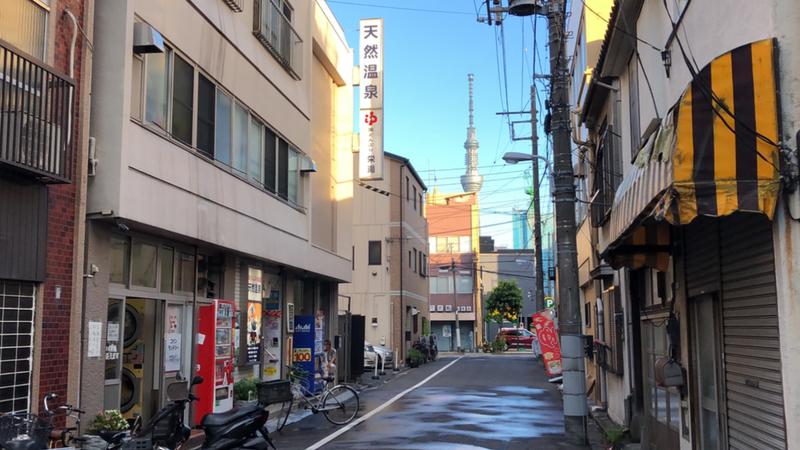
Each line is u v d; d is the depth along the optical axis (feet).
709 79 16.11
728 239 20.70
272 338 53.62
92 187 29.58
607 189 43.93
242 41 44.39
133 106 31.48
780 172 15.40
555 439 38.37
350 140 71.36
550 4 38.60
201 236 37.52
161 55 34.06
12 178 24.59
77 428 25.63
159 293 36.29
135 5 31.42
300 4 56.39
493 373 92.02
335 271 66.03
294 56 54.44
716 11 19.99
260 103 47.37
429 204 210.79
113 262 32.42
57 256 27.17
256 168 46.78
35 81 24.85
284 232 51.57
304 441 37.86
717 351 22.62
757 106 15.78
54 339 26.81
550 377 65.16
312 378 58.85
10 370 24.57
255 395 45.37
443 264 206.18
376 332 110.42
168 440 23.77
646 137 27.96
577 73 63.52
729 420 21.24
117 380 32.58
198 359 38.52
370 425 43.80
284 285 55.88
